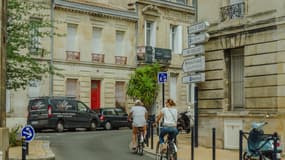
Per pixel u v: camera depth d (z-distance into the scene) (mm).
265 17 22406
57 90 43625
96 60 46906
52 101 36719
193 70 24469
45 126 36062
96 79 47094
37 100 36750
